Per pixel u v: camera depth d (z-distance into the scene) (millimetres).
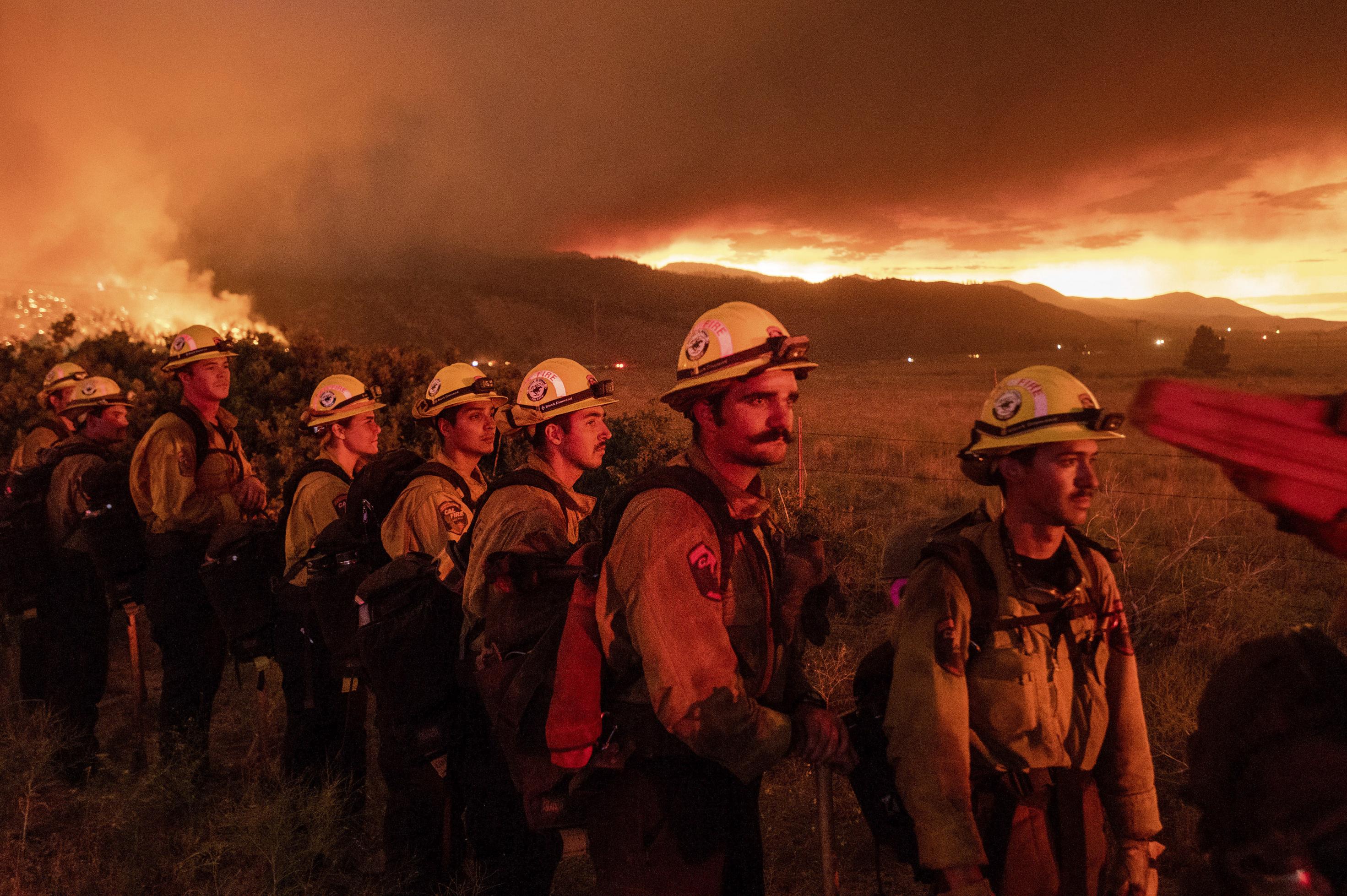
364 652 2977
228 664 6391
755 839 2010
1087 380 59031
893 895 3504
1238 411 614
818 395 46344
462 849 3438
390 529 3434
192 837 3857
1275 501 610
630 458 9273
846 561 7129
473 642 2807
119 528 4406
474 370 3643
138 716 4566
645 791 1896
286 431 7789
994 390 2023
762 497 1940
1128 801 2016
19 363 9555
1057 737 1887
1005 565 1921
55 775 4520
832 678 5059
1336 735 927
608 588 1881
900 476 13320
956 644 1833
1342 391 621
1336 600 6383
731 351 1826
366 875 3648
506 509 2748
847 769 2016
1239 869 937
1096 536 6828
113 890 3611
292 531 3986
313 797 3861
